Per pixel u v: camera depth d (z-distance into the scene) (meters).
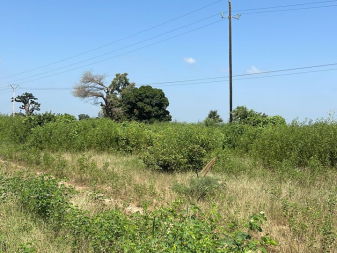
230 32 32.22
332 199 8.77
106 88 56.78
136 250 5.02
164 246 4.92
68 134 20.98
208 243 4.64
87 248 6.17
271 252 6.68
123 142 19.88
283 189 10.40
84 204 8.66
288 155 14.30
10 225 7.13
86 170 13.56
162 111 46.59
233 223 5.78
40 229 7.10
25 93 60.12
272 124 22.23
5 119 28.11
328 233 6.75
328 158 13.62
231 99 31.88
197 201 9.67
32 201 7.88
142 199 10.20
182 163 14.13
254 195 9.71
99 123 23.17
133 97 46.03
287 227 7.85
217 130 20.77
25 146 20.38
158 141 15.41
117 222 6.28
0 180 10.20
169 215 6.05
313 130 14.43
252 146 16.53
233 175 12.96
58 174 14.09
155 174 13.62
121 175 12.82
